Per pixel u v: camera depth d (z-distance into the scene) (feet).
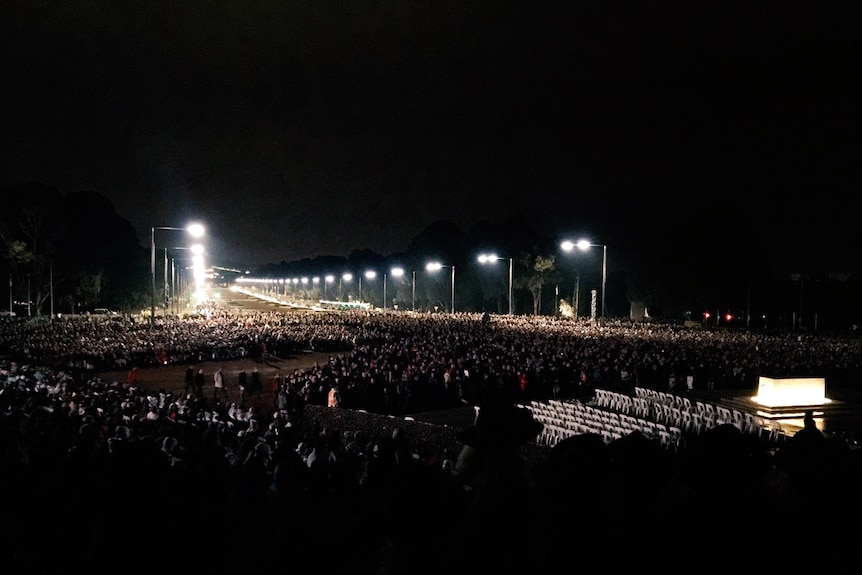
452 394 109.50
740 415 81.82
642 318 351.87
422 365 122.31
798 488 11.13
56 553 18.84
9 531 19.20
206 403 103.50
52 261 317.83
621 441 12.32
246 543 18.99
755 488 10.57
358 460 39.96
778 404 97.19
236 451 43.57
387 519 10.49
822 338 199.00
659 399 98.53
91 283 342.23
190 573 18.88
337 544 17.95
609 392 104.42
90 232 358.64
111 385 90.02
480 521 10.25
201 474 29.04
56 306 340.39
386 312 382.42
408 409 104.68
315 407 85.35
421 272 460.14
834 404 98.27
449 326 237.04
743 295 319.68
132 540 18.53
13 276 315.78
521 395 111.34
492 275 397.60
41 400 60.70
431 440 61.52
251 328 216.33
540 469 12.34
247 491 29.12
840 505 10.75
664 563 10.30
